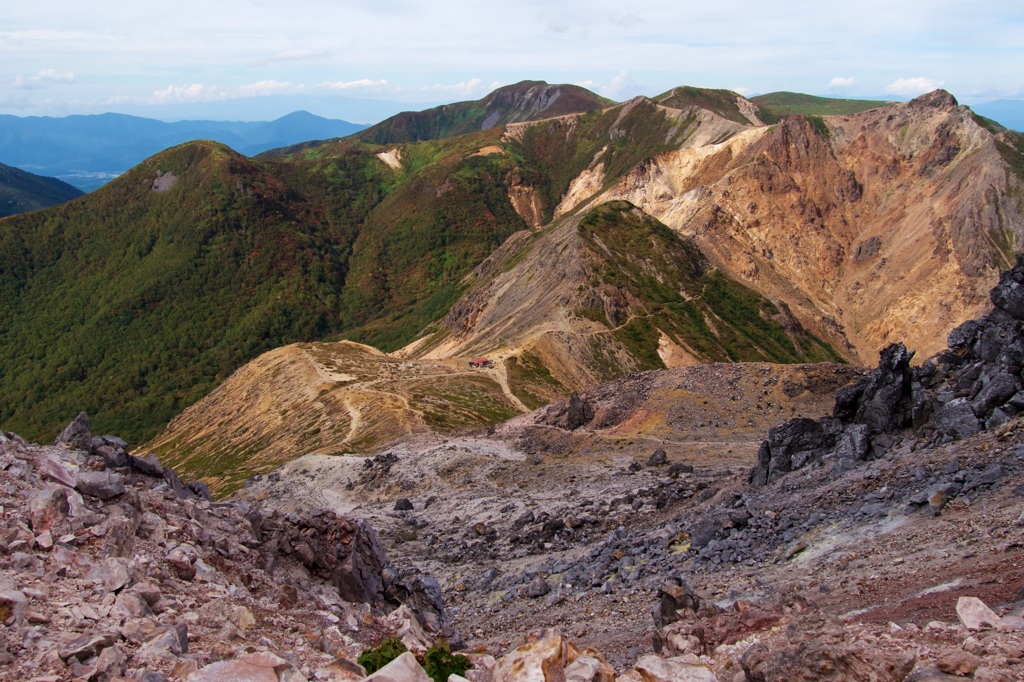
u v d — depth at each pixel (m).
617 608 27.69
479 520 53.19
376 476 73.56
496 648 25.67
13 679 9.76
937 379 38.84
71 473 17.50
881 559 22.67
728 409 76.12
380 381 128.62
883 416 39.22
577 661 11.54
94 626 11.88
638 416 77.31
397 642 15.24
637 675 11.26
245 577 18.73
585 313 182.12
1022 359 34.44
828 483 36.41
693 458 64.19
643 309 189.25
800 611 18.78
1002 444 29.72
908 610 16.56
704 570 29.42
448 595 38.19
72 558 14.00
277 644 15.15
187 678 10.36
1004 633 11.48
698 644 16.72
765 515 33.50
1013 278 37.88
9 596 11.38
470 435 84.44
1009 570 16.98
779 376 81.00
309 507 67.25
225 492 95.06
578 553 38.78
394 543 50.47
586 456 69.19
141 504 18.36
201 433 142.88
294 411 124.38
